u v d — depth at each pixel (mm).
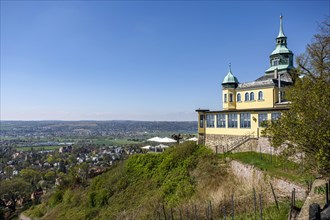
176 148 36188
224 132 34469
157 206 25156
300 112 12570
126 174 37062
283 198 16891
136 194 31672
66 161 140125
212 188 24359
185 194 25844
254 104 38000
